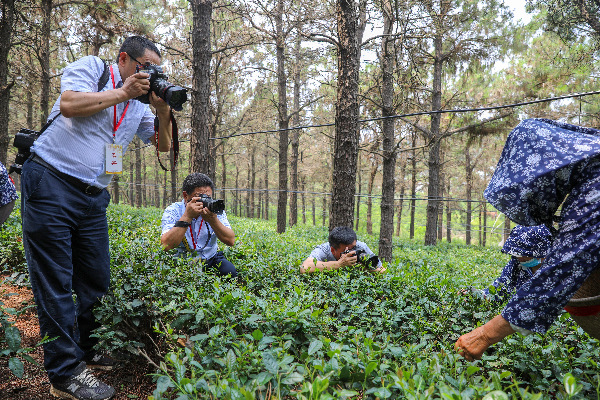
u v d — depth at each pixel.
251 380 1.90
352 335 2.60
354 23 6.18
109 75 2.62
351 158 6.27
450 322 3.00
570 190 2.05
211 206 3.75
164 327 2.54
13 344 2.38
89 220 2.63
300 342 2.49
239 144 31.81
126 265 3.28
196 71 8.34
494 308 3.13
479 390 1.71
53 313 2.39
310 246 10.35
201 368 1.92
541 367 2.33
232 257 4.67
